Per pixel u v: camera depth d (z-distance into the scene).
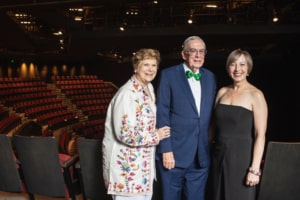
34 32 9.84
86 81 11.72
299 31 8.16
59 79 11.23
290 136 10.67
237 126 1.31
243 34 8.54
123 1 5.73
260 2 8.37
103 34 9.28
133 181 1.24
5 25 8.29
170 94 1.38
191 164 1.42
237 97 1.32
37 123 7.36
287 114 11.10
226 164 1.34
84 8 8.98
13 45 9.88
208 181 1.55
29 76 12.30
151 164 1.28
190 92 1.36
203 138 1.39
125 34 9.16
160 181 1.42
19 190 1.66
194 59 1.34
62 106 9.45
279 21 8.20
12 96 8.33
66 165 1.53
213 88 1.42
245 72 1.32
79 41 9.69
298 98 10.24
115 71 13.47
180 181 1.43
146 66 1.20
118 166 1.24
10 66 11.73
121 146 1.23
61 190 1.58
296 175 1.33
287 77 11.15
